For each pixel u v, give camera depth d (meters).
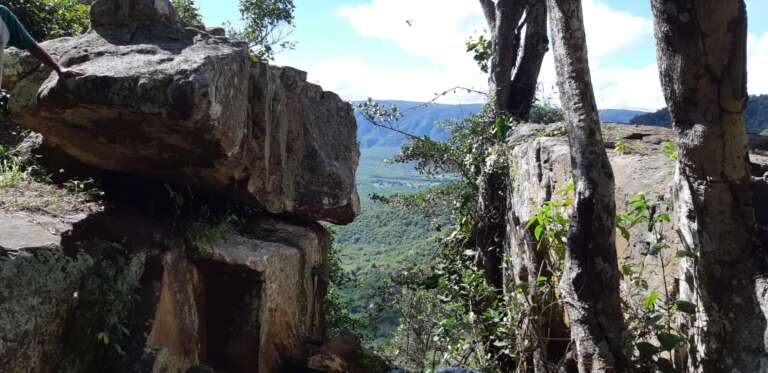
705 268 3.53
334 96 7.02
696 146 3.43
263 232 6.09
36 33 8.99
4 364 3.23
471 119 9.12
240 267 4.95
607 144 6.39
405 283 8.97
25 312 3.41
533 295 5.58
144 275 4.36
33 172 5.21
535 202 6.23
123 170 5.20
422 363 7.11
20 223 4.00
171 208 5.34
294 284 5.92
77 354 3.79
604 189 4.08
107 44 4.58
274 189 5.88
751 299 3.38
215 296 5.00
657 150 5.93
